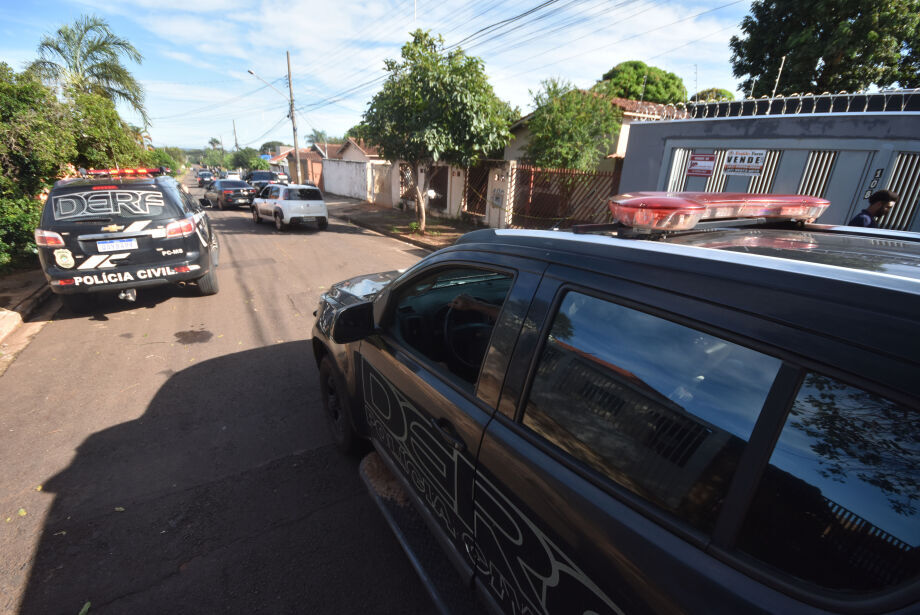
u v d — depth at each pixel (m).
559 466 1.26
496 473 1.44
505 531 1.45
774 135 6.66
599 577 1.10
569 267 1.37
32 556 2.32
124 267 5.51
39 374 4.30
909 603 0.70
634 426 1.13
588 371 1.26
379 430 2.45
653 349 1.12
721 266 1.04
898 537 0.74
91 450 3.17
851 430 0.80
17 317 5.66
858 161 5.94
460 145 11.59
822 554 0.81
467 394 1.66
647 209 1.36
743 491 0.91
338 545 2.41
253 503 2.69
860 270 0.91
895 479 0.75
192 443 3.25
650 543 1.01
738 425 0.94
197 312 6.09
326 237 12.98
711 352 1.01
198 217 6.49
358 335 2.23
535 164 11.77
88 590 2.15
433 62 10.85
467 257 1.79
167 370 4.38
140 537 2.45
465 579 1.75
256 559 2.32
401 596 2.14
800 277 0.91
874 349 0.78
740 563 0.89
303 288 7.29
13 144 9.24
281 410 3.68
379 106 11.95
